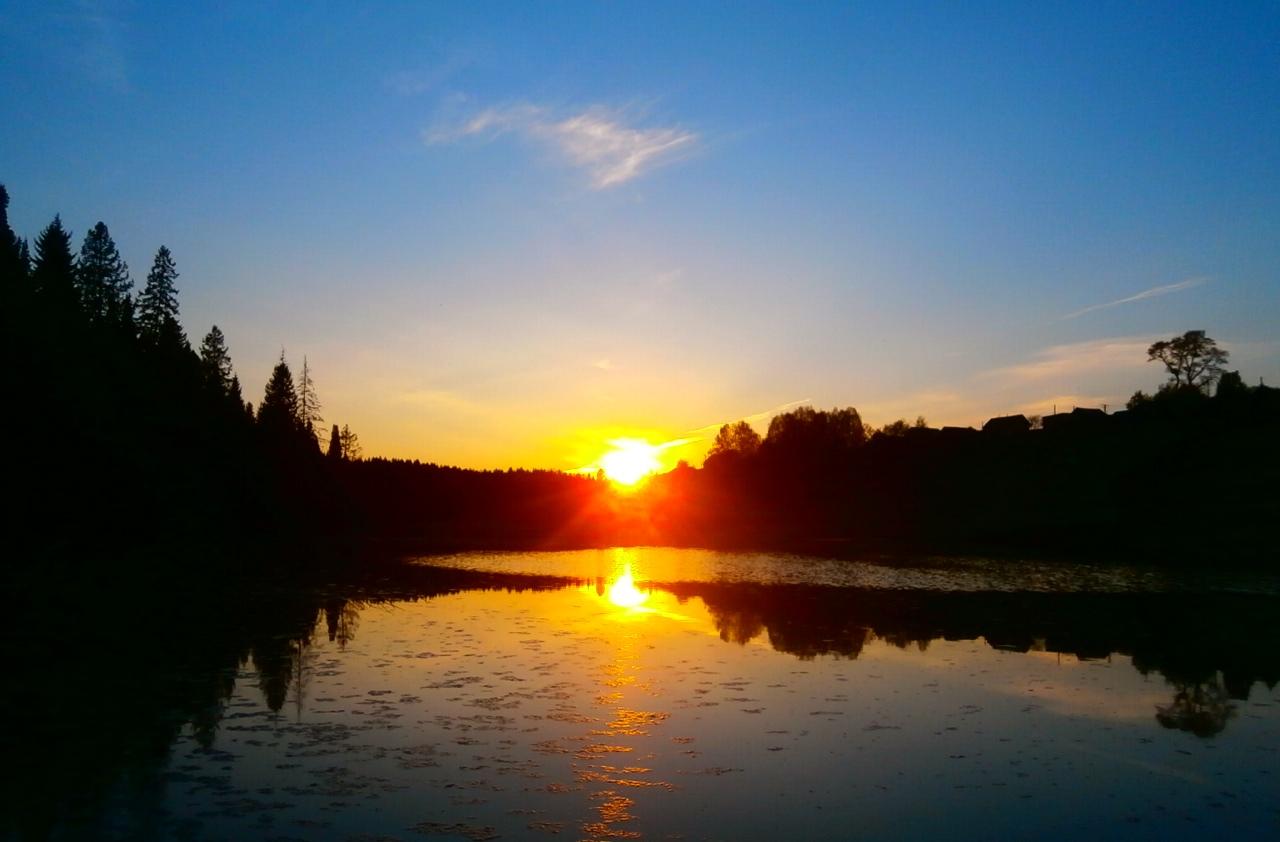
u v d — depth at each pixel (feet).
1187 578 129.29
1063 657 68.80
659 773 41.06
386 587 114.21
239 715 49.24
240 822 34.45
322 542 213.66
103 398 151.23
